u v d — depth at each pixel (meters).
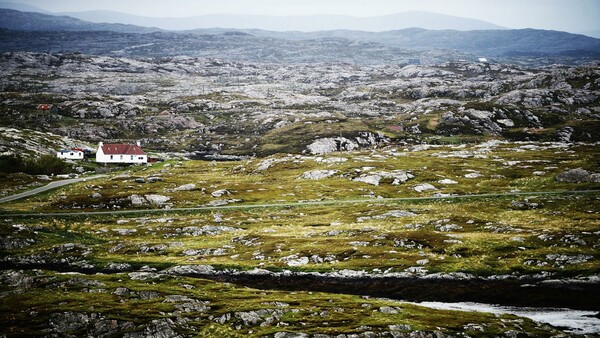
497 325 64.44
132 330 60.12
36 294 72.00
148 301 70.56
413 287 87.94
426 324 64.31
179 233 127.06
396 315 68.44
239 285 91.50
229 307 69.88
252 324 65.06
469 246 105.56
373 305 72.94
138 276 85.00
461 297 82.38
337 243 111.75
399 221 131.50
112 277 83.44
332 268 98.00
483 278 90.50
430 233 115.06
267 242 115.25
